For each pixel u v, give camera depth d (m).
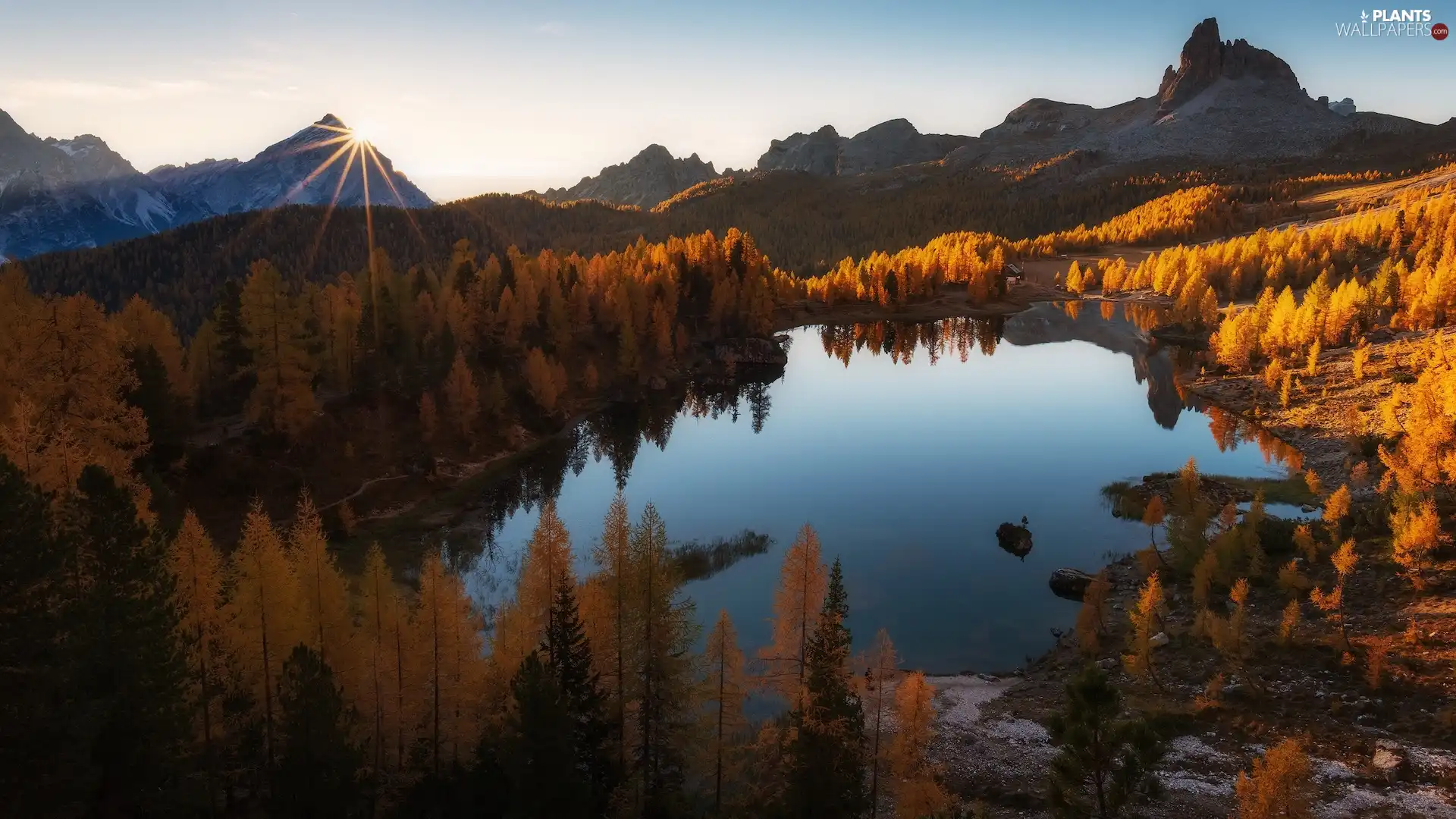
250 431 72.88
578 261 163.38
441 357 94.81
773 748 36.12
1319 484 75.06
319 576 31.59
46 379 45.09
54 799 19.98
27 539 20.34
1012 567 63.00
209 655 29.31
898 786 31.39
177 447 64.94
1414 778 31.61
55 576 21.28
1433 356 95.62
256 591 30.19
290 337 71.75
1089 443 99.44
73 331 46.75
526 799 26.25
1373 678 38.50
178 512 60.28
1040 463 91.50
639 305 136.25
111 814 22.78
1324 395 102.50
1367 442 78.69
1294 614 43.38
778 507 78.06
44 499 22.23
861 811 29.50
